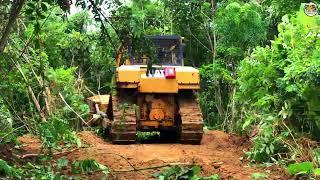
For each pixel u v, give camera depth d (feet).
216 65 51.70
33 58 35.55
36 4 23.26
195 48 63.31
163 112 38.78
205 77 55.77
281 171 24.58
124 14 20.51
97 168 23.26
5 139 28.96
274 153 28.02
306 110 28.68
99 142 37.27
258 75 32.12
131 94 38.55
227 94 54.19
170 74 37.52
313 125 28.30
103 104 46.73
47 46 47.55
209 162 27.12
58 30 47.80
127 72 37.45
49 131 26.25
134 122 36.50
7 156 25.36
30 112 34.68
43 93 35.68
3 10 22.49
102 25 20.62
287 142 27.50
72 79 47.60
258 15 48.96
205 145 36.11
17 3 20.17
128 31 20.68
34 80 36.60
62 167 24.27
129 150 31.68
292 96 29.17
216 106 54.08
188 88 37.68
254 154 27.91
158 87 37.55
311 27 30.76
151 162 26.66
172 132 41.34
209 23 58.80
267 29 50.65
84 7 19.94
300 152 26.37
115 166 25.76
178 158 28.45
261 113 32.96
